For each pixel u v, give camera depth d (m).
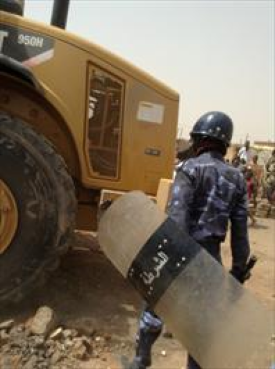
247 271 3.23
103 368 3.75
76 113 4.71
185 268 2.53
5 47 4.60
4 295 4.20
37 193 4.22
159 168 5.08
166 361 4.01
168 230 2.59
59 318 4.28
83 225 5.02
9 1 4.76
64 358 3.77
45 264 4.27
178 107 5.12
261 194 14.82
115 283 5.27
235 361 2.32
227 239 8.50
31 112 4.69
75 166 4.85
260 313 2.42
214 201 3.07
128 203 2.71
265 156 21.05
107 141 4.91
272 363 2.26
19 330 3.93
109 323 4.39
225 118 3.20
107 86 4.87
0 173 4.16
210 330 2.42
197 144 3.27
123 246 2.65
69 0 5.81
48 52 4.65
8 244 4.21
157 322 3.45
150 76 5.02
